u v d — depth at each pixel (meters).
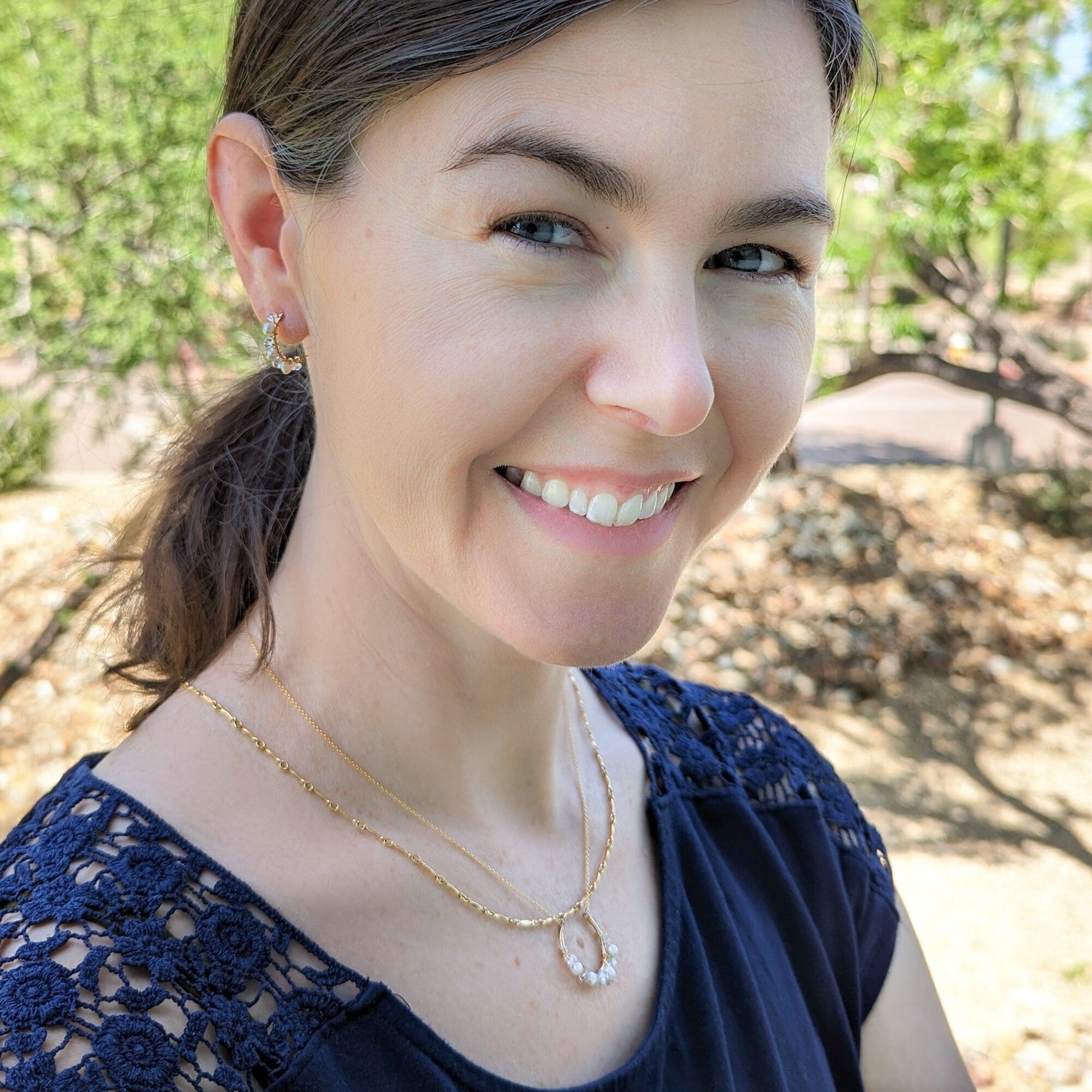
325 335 0.34
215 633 0.39
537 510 0.32
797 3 0.30
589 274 0.30
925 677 2.22
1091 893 1.65
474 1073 0.33
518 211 0.30
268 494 0.40
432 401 0.31
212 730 0.36
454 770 0.38
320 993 0.32
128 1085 0.28
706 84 0.29
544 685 0.39
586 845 0.41
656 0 0.28
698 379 0.30
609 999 0.38
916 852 1.75
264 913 0.33
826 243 0.33
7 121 1.82
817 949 0.46
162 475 0.44
